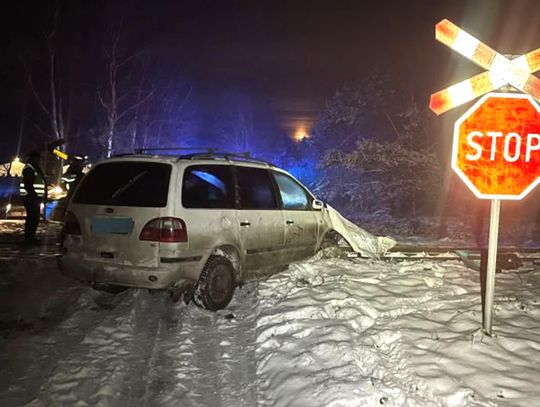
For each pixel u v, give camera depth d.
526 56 4.16
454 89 4.26
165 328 5.23
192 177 5.80
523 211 17.95
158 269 5.38
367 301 5.74
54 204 15.25
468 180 4.31
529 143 4.28
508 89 4.34
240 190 6.40
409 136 18.61
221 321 5.46
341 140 23.36
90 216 5.73
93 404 3.66
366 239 8.88
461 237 14.20
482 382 3.71
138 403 3.71
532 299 5.93
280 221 6.93
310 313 5.32
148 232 5.43
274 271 7.07
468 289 6.47
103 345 4.72
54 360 4.38
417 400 3.55
